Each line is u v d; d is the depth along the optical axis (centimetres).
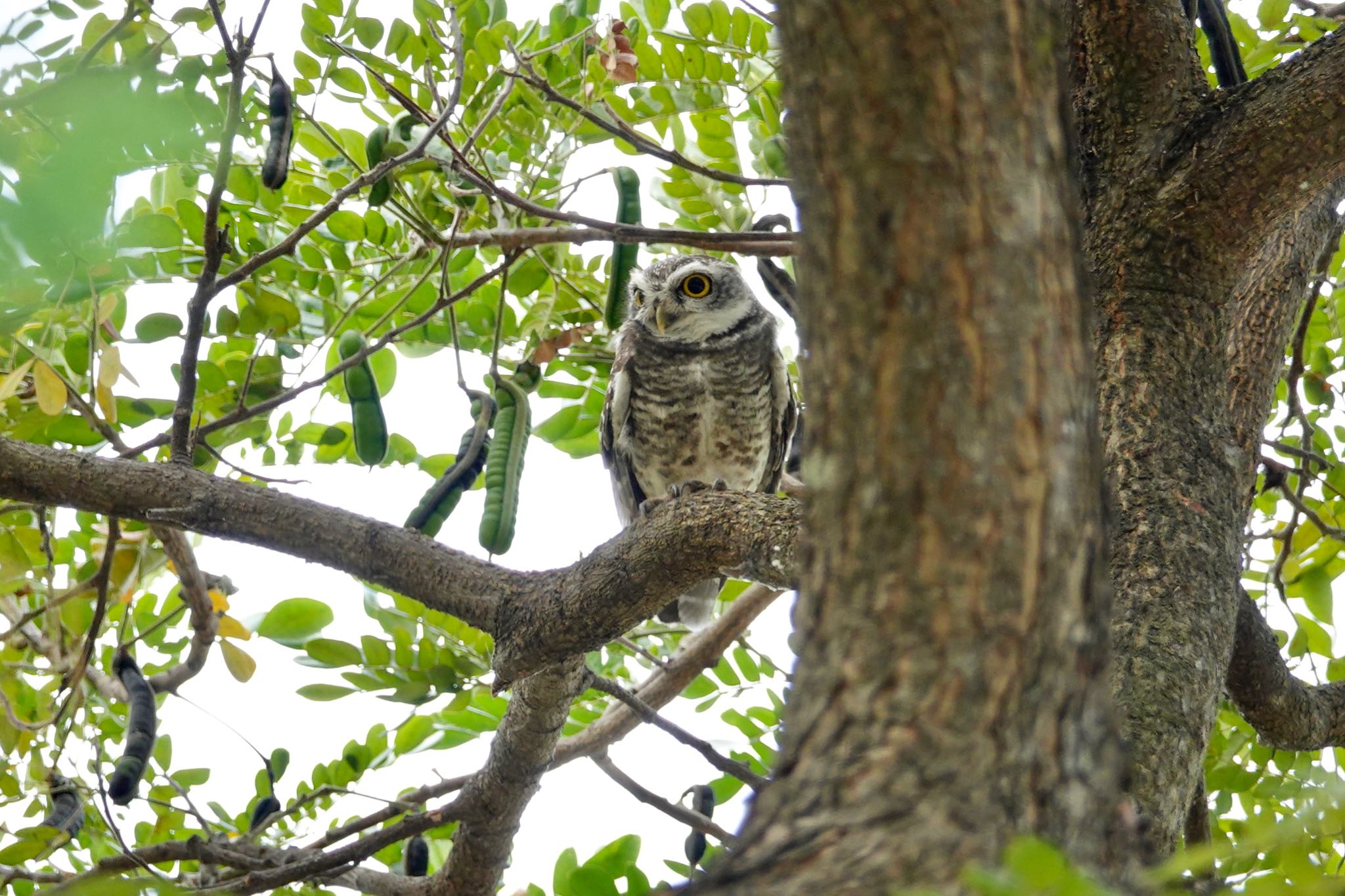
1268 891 256
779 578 648
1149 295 693
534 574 739
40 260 333
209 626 900
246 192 966
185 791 858
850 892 284
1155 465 643
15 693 835
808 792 306
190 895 289
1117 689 566
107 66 645
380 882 940
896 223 298
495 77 960
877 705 307
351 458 1052
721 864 304
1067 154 317
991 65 297
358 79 969
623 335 1240
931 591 304
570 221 830
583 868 859
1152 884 260
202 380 945
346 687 930
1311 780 880
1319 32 941
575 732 1100
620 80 909
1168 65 717
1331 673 966
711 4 1013
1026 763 302
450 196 987
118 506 748
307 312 1009
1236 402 759
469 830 892
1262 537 954
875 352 303
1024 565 302
